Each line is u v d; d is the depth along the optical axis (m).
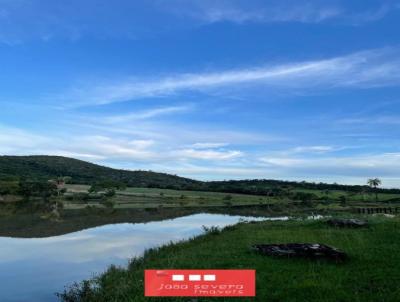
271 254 19.41
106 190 170.62
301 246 18.94
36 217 66.94
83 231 44.84
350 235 25.56
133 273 18.20
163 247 26.09
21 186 140.25
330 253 17.92
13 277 21.67
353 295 12.76
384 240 22.83
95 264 25.25
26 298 17.69
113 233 42.69
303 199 179.88
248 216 71.69
